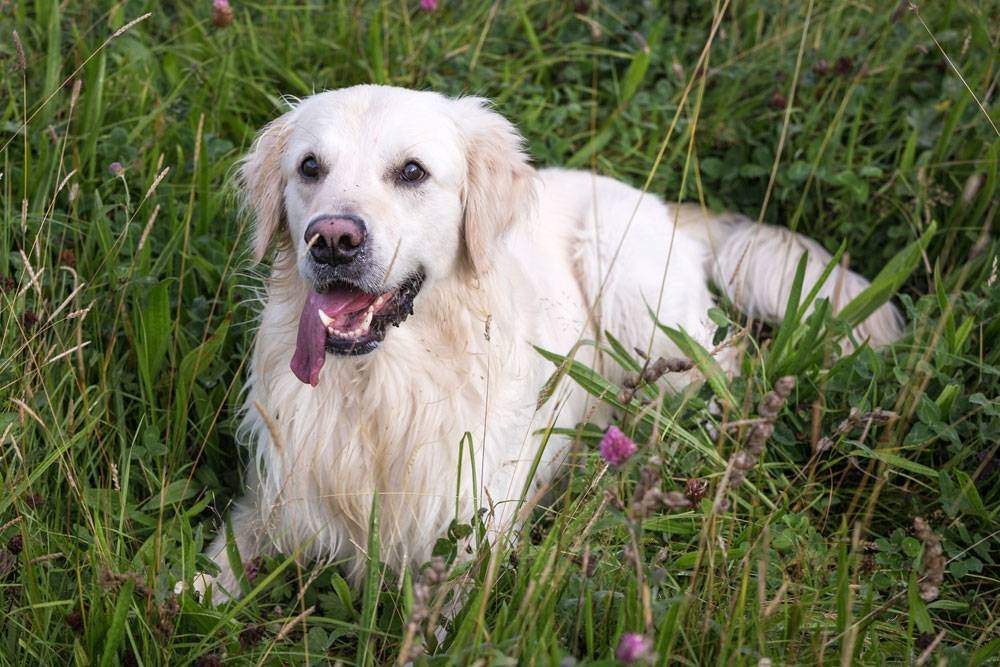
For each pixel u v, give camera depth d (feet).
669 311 14.37
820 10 17.74
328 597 10.37
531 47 17.79
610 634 9.20
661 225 14.97
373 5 17.17
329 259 9.92
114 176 13.58
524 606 8.30
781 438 12.10
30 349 10.61
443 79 16.66
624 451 7.95
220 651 9.33
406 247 10.41
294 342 11.21
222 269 13.28
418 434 11.18
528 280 12.66
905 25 17.10
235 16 17.15
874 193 15.89
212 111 15.33
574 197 15.12
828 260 15.61
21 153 13.84
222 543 11.51
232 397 12.74
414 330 11.10
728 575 10.06
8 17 15.24
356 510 11.45
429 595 8.43
